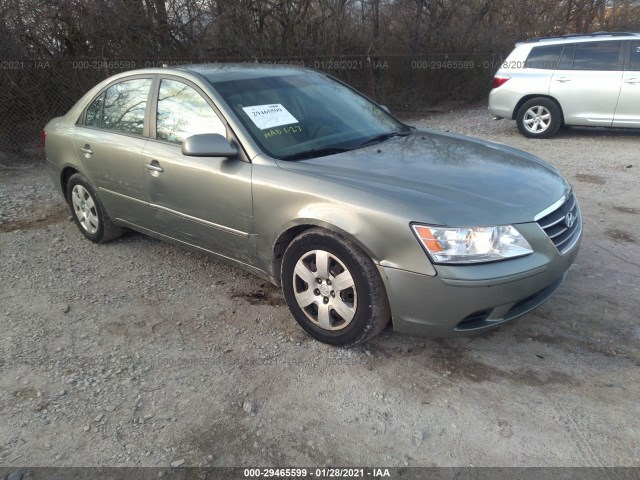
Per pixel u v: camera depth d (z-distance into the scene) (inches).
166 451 99.0
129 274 171.0
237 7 444.8
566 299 146.9
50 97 358.9
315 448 99.1
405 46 565.6
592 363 120.3
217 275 168.7
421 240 108.3
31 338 135.3
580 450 96.6
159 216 160.7
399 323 115.6
